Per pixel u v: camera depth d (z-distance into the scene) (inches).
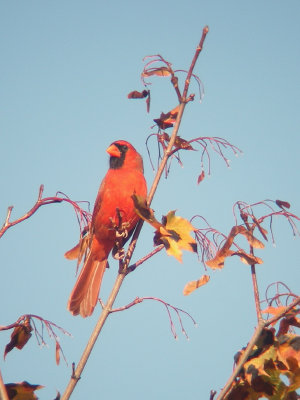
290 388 220.4
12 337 235.6
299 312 238.7
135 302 253.6
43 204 242.2
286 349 226.1
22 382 221.5
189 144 281.0
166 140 285.9
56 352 231.0
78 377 231.6
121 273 266.5
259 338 229.6
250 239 249.3
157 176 276.7
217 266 247.9
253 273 245.4
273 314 239.3
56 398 222.8
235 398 224.4
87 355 237.6
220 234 253.9
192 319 252.2
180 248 253.4
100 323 248.4
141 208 257.8
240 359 230.2
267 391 223.0
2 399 207.2
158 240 266.7
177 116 280.2
